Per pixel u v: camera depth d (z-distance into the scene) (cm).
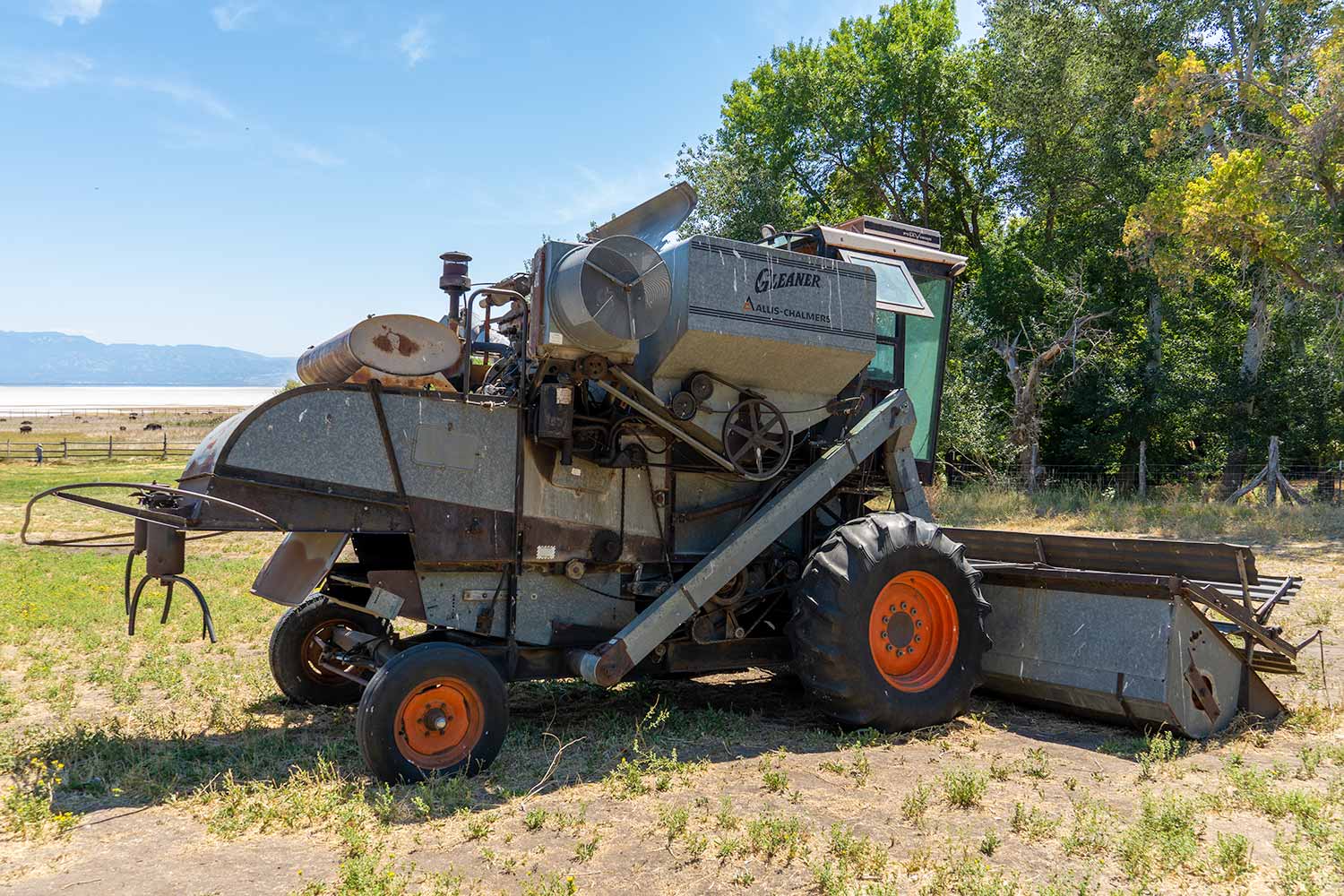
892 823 402
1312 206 2020
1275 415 2438
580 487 536
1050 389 2627
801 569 616
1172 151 2505
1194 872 348
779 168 3016
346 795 424
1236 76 2262
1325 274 2023
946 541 573
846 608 527
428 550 487
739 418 555
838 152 2994
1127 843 363
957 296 2739
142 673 668
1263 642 571
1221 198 1992
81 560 1282
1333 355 2231
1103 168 2622
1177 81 2086
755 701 643
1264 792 423
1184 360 2636
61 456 3600
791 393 579
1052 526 1762
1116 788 450
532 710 612
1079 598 578
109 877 346
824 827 395
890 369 681
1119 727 570
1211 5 2469
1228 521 1688
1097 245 2719
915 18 3142
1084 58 2577
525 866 354
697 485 582
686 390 537
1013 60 2642
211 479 439
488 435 506
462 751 455
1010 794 443
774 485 601
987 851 368
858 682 530
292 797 423
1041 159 2716
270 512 450
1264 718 577
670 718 577
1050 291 2564
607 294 468
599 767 479
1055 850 371
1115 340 2669
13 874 349
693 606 526
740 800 429
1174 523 1700
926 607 575
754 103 3250
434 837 383
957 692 565
